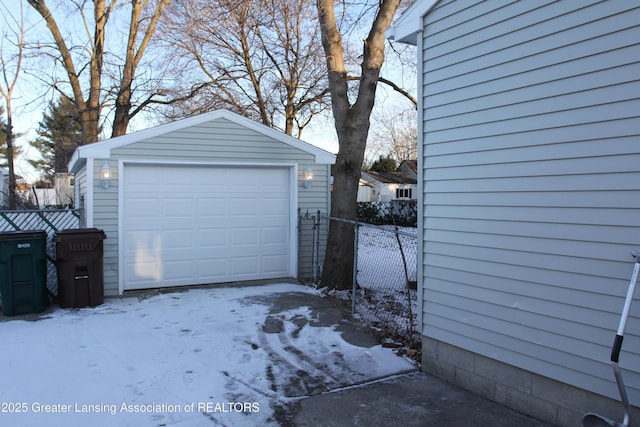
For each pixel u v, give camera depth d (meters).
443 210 4.43
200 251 8.83
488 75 3.95
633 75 3.00
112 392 4.11
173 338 5.64
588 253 3.25
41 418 3.62
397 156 43.03
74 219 8.01
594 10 3.19
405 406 3.88
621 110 3.06
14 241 6.68
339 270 8.34
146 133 8.24
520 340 3.71
